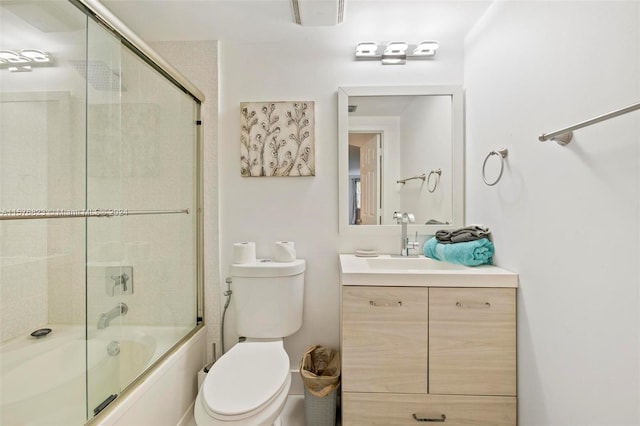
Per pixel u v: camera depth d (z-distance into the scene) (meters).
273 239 1.88
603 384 0.87
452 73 1.85
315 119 1.87
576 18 0.96
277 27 1.71
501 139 1.42
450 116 1.83
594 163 0.89
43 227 1.35
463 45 1.84
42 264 1.34
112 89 1.43
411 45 1.78
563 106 1.02
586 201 0.92
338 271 1.87
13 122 1.37
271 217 1.88
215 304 1.86
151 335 1.51
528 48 1.21
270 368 1.33
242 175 1.85
